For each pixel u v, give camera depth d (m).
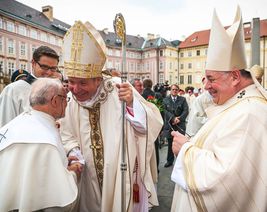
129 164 2.05
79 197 2.20
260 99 1.41
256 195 1.29
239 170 1.31
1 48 29.52
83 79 1.97
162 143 7.18
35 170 1.48
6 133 1.57
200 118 4.23
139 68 53.50
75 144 2.13
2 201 1.45
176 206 1.68
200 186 1.41
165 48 49.69
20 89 2.46
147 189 2.14
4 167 1.50
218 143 1.42
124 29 1.79
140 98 2.19
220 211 1.38
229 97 1.55
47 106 1.65
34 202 1.46
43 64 2.45
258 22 5.29
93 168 2.17
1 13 29.12
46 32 35.88
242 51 1.53
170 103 5.36
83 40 1.92
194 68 49.81
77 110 2.20
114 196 2.08
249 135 1.32
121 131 1.97
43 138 1.53
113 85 2.16
